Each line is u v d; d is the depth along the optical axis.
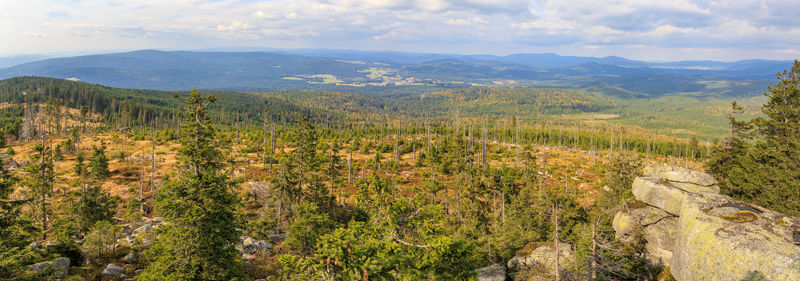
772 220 20.69
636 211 32.88
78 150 93.81
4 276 19.28
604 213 37.78
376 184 18.69
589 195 69.12
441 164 89.38
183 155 24.08
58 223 40.41
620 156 51.75
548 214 42.66
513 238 39.75
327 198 51.78
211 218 23.20
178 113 24.30
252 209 56.69
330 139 141.12
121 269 30.22
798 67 38.69
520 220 43.31
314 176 51.06
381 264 15.64
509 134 195.00
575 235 37.19
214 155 25.11
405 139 144.62
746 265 18.53
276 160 87.81
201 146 24.08
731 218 21.55
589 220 42.28
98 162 66.75
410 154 118.75
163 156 90.56
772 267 17.53
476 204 51.19
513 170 68.75
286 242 32.78
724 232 20.55
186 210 22.80
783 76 40.09
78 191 43.22
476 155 112.69
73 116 190.00
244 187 64.56
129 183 66.88
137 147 105.94
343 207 56.97
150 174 72.88
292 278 17.58
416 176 85.56
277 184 49.91
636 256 30.22
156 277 21.64
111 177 69.62
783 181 36.59
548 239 39.09
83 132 148.12
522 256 35.12
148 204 54.81
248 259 34.69
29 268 24.58
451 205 53.66
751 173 40.75
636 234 30.92
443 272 17.45
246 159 89.31
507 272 32.75
